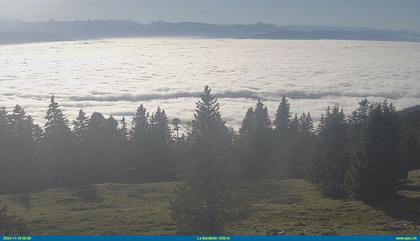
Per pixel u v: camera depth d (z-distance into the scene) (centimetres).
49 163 7769
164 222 4153
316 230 3606
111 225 4131
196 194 3031
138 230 3903
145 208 5047
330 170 5475
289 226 3794
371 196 4697
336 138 5594
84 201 5925
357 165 4759
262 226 3822
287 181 6838
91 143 8025
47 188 7344
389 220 3922
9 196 6391
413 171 7050
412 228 3609
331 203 4834
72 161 7831
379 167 4644
